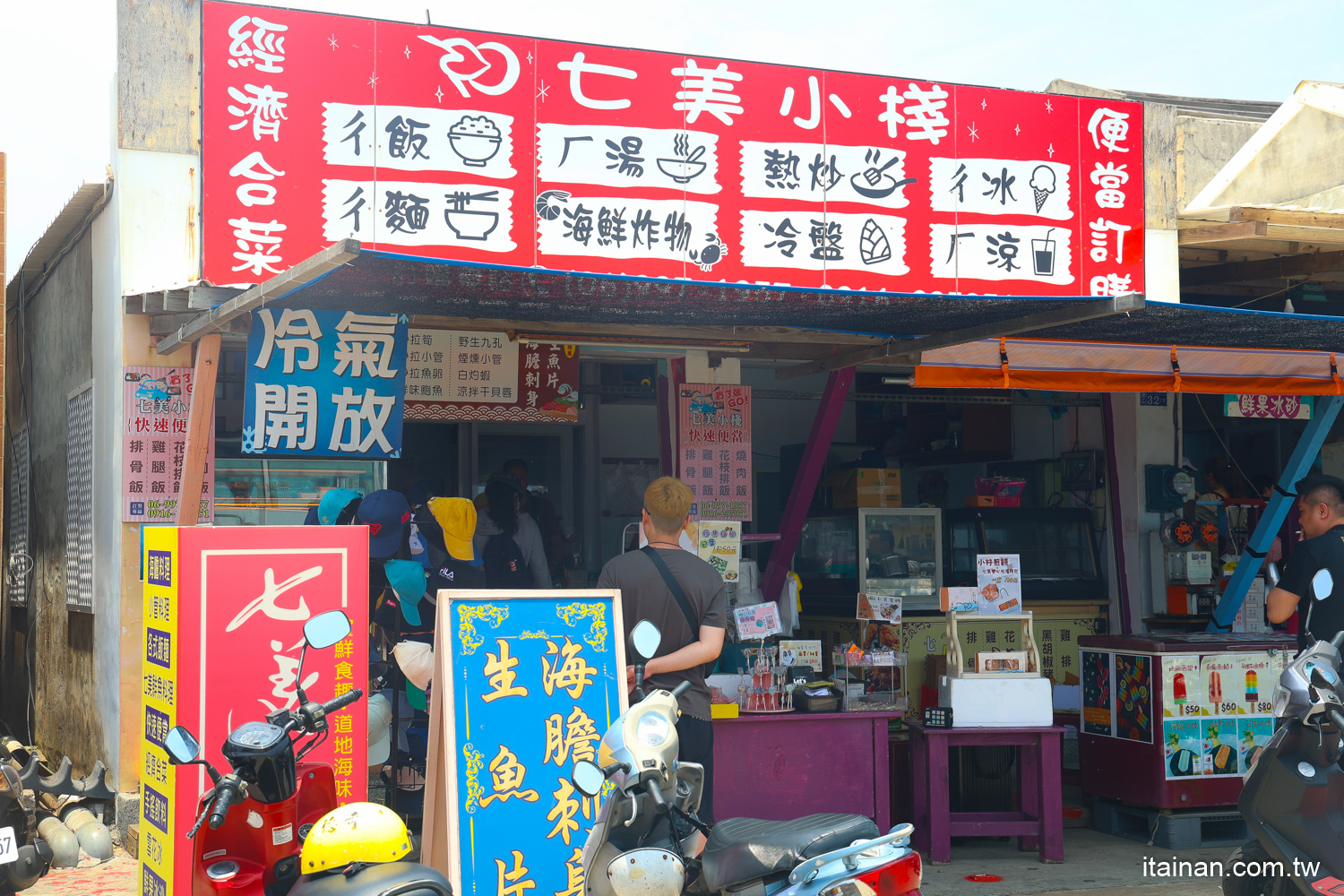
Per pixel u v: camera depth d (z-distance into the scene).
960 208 5.31
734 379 7.18
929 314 5.79
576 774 3.04
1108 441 8.50
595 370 9.77
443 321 6.25
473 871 3.85
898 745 6.76
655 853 3.07
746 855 3.26
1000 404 9.05
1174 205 6.87
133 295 5.50
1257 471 9.49
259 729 3.26
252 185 4.65
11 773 4.94
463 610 4.06
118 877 5.60
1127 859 6.17
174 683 3.98
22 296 10.18
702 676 4.38
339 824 3.01
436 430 10.00
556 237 4.81
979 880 5.76
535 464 9.90
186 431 5.99
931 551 8.03
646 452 10.12
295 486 6.66
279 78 4.68
